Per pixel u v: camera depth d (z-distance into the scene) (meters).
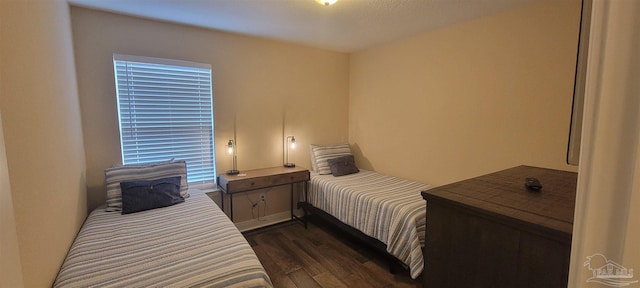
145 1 2.30
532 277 0.79
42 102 1.45
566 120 2.27
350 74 4.29
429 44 3.19
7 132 1.02
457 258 0.98
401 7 2.46
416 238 2.27
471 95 2.86
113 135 2.66
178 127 2.99
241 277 1.42
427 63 3.23
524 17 2.44
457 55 2.94
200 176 3.18
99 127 2.59
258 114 3.48
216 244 1.73
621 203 0.36
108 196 2.40
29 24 1.33
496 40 2.63
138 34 2.70
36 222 1.24
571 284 0.45
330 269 2.57
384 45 3.72
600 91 0.38
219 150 3.24
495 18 2.63
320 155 3.82
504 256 0.85
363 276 2.46
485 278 0.90
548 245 0.75
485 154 2.80
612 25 0.36
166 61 2.83
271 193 3.70
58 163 1.65
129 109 2.72
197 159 3.14
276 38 3.42
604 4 0.37
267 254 2.85
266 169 3.52
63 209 1.68
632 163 0.35
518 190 1.12
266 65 3.49
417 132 3.41
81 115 2.47
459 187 1.17
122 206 2.32
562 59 2.26
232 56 3.23
